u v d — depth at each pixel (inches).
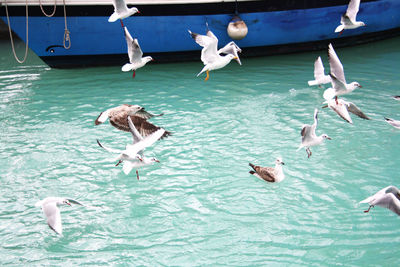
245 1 783.1
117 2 404.8
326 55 841.5
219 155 473.4
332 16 848.3
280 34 832.9
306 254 327.6
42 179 433.7
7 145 496.1
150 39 781.3
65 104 609.9
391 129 521.0
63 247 339.6
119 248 338.6
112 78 721.6
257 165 443.2
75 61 780.6
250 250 333.4
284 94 637.3
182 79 714.2
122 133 530.0
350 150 475.8
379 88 646.5
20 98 631.2
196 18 779.4
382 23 909.2
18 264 319.9
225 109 588.1
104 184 426.6
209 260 323.9
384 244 336.8
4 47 928.9
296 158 463.2
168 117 563.2
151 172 445.1
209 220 370.6
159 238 350.0
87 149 492.1
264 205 388.5
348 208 381.7
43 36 749.9
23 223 367.9
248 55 841.5
